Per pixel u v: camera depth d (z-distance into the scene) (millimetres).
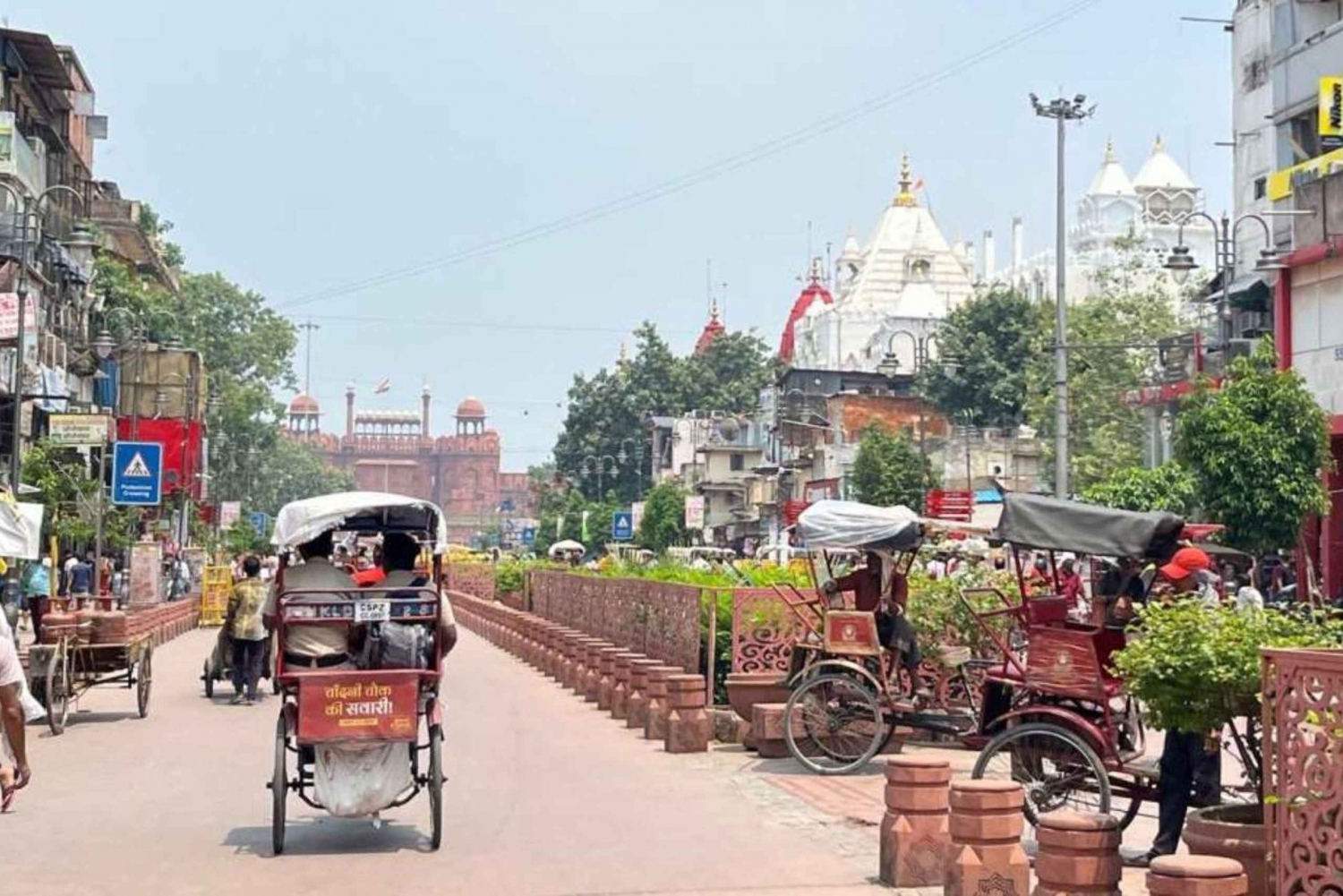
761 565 23078
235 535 65062
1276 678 6488
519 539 122062
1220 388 32031
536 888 9258
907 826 9320
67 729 17797
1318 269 32281
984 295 70000
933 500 35062
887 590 14359
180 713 19594
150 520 55031
